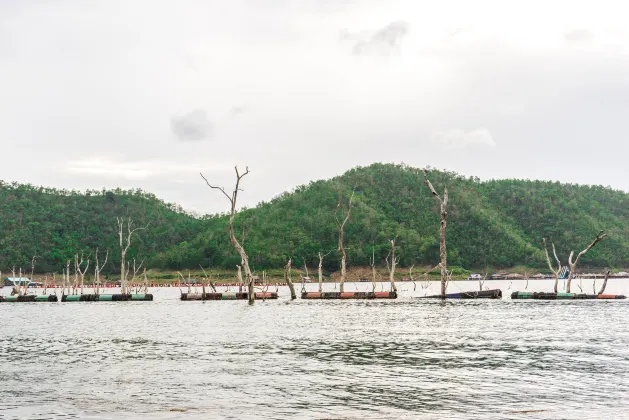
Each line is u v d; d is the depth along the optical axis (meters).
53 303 82.50
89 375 24.55
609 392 20.58
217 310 63.59
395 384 22.14
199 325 45.94
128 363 27.52
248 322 48.03
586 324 43.78
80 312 63.50
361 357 28.50
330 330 40.81
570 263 78.81
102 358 29.16
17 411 18.72
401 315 53.12
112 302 84.31
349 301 78.69
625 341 33.75
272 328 42.75
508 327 41.84
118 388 21.97
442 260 79.19
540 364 26.16
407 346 32.22
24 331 43.00
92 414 18.28
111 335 39.53
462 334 37.56
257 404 19.28
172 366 26.48
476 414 17.81
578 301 72.62
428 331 39.50
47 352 31.59
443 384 22.08
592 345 32.12
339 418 17.55
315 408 18.70
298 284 184.12
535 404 18.97
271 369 25.44
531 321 46.28
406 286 155.38
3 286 187.12
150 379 23.56
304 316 53.41
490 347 31.56
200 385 22.33
